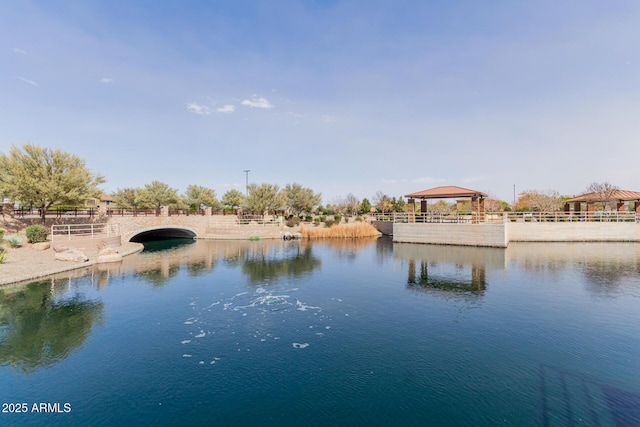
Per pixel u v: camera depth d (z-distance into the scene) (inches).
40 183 914.7
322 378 296.5
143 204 1882.4
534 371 305.6
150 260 902.4
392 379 294.4
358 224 1627.7
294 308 490.6
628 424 233.6
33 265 706.8
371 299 534.9
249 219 1807.3
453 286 613.6
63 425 236.7
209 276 705.6
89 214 1215.6
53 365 320.2
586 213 1311.5
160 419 243.8
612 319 432.1
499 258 895.1
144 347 358.9
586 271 722.8
